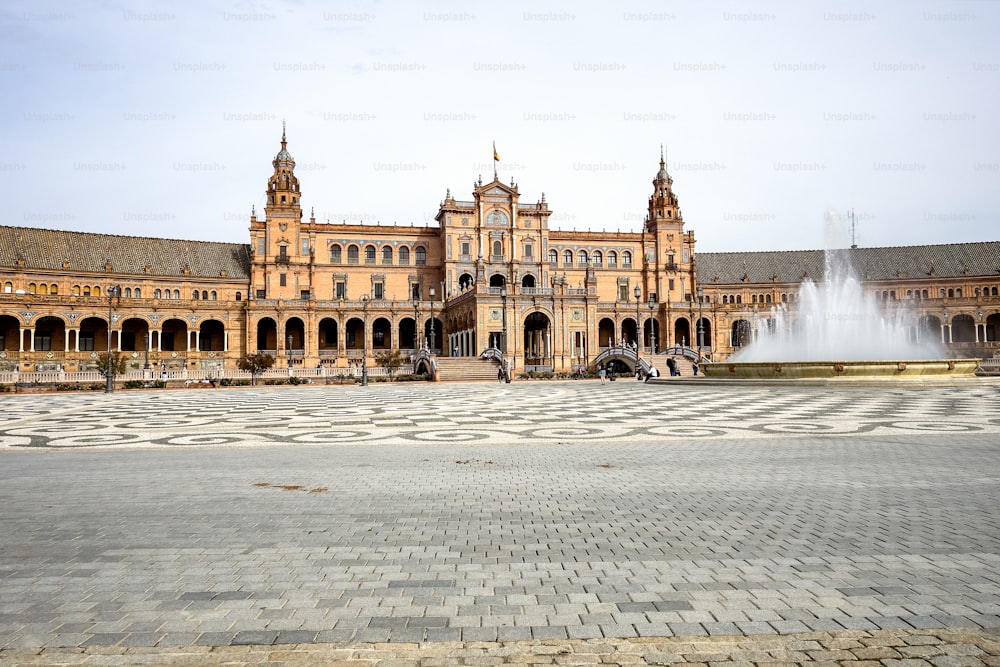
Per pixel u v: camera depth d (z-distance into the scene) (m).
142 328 99.44
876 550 8.54
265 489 12.73
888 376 43.91
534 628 6.36
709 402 34.31
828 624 6.37
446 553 8.62
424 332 104.69
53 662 5.74
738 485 12.73
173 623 6.52
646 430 22.34
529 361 92.31
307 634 6.26
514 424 25.05
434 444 19.47
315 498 11.91
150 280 100.25
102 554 8.66
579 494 12.09
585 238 116.56
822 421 24.27
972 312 103.94
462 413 30.42
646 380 60.94
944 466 14.62
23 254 92.88
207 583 7.58
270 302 96.62
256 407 35.97
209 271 104.88
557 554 8.54
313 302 97.94
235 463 16.06
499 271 106.25
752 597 7.03
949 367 44.38
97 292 96.62
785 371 46.84
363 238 107.88
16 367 81.38
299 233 105.00
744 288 119.81
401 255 109.69
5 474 14.63
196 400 43.78
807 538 9.09
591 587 7.37
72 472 14.86
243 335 97.81
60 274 93.88
